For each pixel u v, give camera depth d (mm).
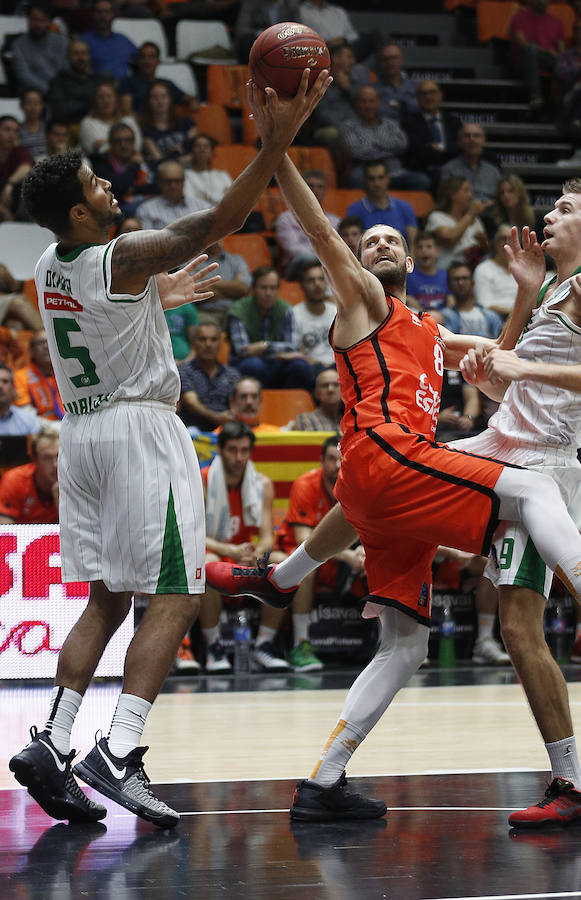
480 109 25797
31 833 5867
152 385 6258
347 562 14656
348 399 6496
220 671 14250
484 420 16250
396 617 6500
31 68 22031
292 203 6160
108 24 22656
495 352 6324
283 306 17750
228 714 10688
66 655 6273
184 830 5918
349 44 24234
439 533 6191
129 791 5898
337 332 6512
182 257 6012
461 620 15219
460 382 16531
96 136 20656
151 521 6156
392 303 6535
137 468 6164
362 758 8219
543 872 4957
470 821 6090
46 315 6301
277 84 5980
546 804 5977
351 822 6105
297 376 17250
